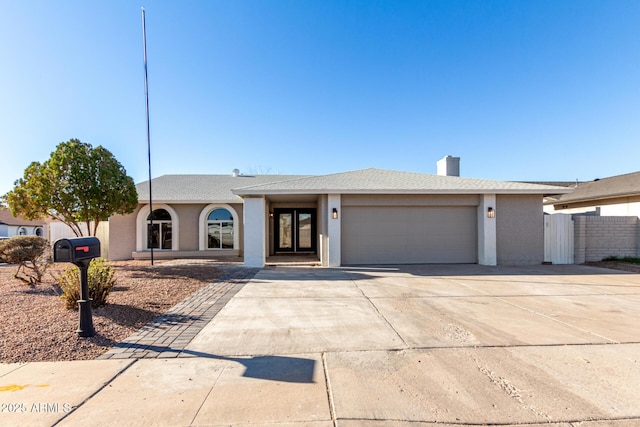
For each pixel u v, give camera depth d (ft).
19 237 29.17
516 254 43.21
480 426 9.30
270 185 43.57
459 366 13.08
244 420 9.52
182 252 54.90
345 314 20.49
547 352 14.47
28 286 28.81
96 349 14.78
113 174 39.75
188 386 11.47
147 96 45.42
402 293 26.43
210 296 25.39
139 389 11.26
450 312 20.92
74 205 37.60
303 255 58.03
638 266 41.29
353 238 43.57
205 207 56.03
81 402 10.43
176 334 16.85
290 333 16.98
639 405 10.32
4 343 15.01
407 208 43.83
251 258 42.32
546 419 9.61
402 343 15.53
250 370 12.72
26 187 36.45
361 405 10.29
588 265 42.60
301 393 11.00
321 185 43.29
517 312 20.92
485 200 42.70
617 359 13.74
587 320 19.19
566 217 44.32
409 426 9.28
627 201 54.49
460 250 44.09
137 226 54.75
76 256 15.14
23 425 9.25
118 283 30.09
